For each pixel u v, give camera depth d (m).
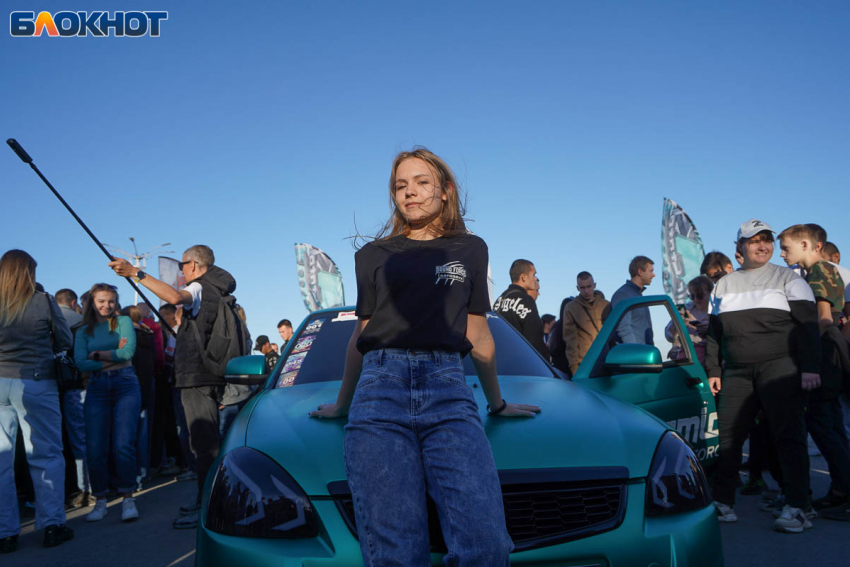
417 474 1.62
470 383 2.85
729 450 4.08
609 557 1.87
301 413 2.38
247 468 2.00
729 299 4.04
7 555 4.08
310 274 11.38
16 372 4.22
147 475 7.07
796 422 3.88
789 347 3.84
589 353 3.59
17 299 4.20
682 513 2.03
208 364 4.41
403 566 1.53
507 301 5.59
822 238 5.32
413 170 1.86
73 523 4.95
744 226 4.08
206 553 1.91
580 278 6.11
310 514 1.86
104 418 5.04
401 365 1.69
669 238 9.28
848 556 3.46
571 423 2.23
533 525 1.87
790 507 3.93
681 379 3.79
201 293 4.49
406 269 1.76
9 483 4.18
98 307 5.09
